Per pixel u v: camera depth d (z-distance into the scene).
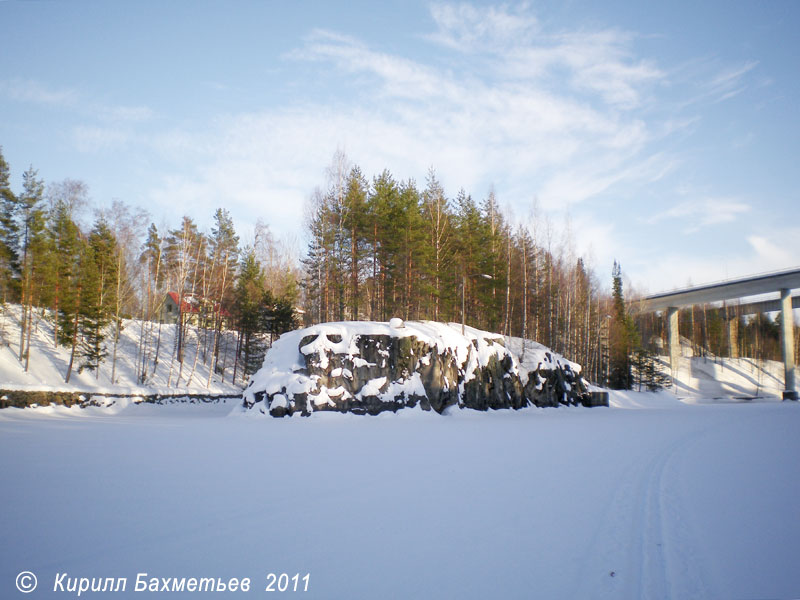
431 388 38.75
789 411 47.72
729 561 6.74
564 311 69.31
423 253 48.22
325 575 6.24
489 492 10.89
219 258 57.66
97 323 43.53
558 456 16.53
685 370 102.94
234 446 18.36
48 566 6.59
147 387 44.66
